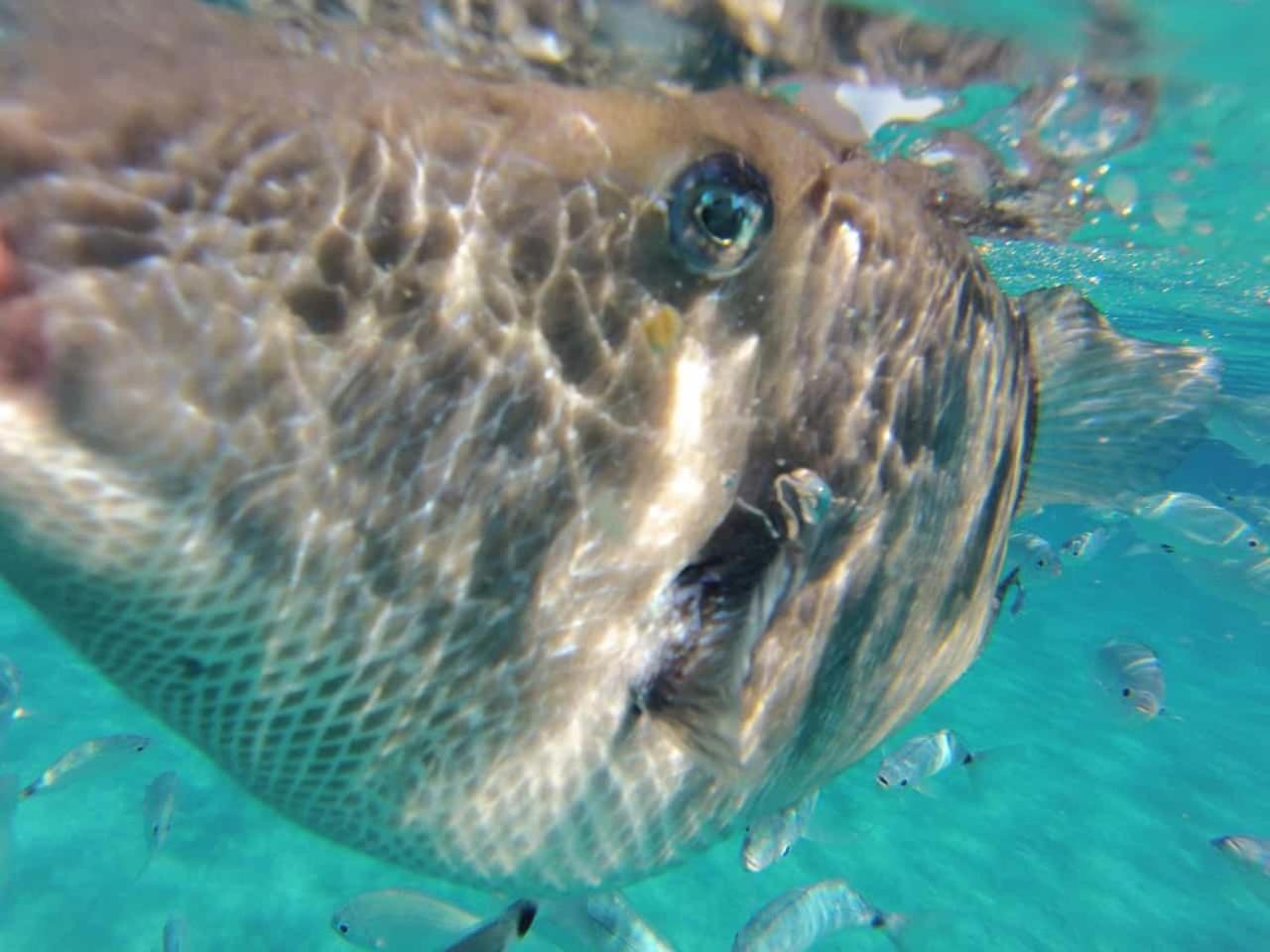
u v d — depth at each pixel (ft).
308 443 0.45
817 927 1.63
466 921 1.37
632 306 0.53
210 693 0.49
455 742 0.55
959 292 0.74
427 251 0.47
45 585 0.43
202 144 0.42
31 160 0.38
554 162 0.51
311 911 2.10
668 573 0.58
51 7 0.42
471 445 0.49
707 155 0.55
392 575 0.49
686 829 0.68
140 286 0.40
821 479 0.60
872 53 0.98
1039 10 1.02
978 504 0.81
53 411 0.39
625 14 0.76
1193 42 1.12
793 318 0.60
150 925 1.98
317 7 0.66
